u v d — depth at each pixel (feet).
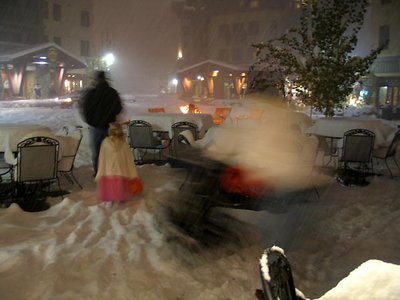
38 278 12.68
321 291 13.15
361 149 25.80
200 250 15.52
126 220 18.21
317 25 38.60
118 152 20.38
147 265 14.02
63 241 15.61
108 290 12.28
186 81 141.69
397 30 114.21
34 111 84.07
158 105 113.29
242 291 12.78
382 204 21.12
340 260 15.20
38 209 19.93
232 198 18.65
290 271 7.97
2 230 16.22
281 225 18.03
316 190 21.77
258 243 16.47
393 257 15.29
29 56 118.62
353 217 19.35
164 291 12.49
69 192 22.58
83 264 13.78
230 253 15.49
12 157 20.86
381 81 115.14
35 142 19.93
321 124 30.22
